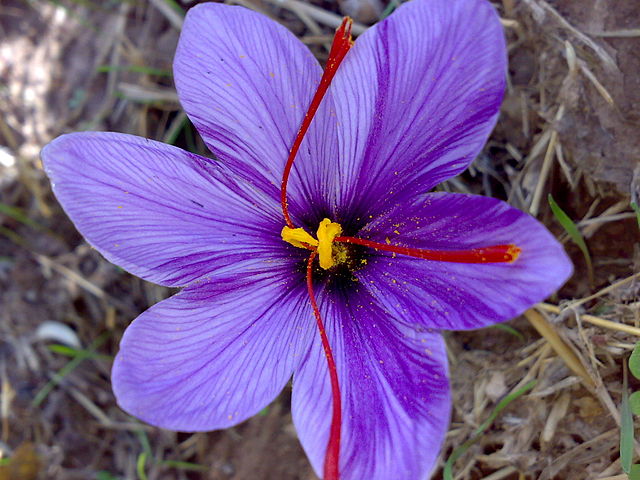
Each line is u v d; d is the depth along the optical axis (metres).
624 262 0.09
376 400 0.07
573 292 0.10
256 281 0.08
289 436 0.11
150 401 0.07
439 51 0.07
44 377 0.12
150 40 0.12
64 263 0.12
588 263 0.09
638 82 0.09
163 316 0.08
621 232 0.09
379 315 0.08
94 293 0.12
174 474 0.12
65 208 0.07
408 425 0.07
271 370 0.08
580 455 0.09
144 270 0.08
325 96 0.08
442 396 0.07
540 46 0.10
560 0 0.10
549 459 0.09
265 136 0.08
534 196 0.10
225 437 0.12
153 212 0.08
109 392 0.12
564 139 0.09
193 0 0.12
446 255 0.07
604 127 0.09
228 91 0.08
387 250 0.08
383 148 0.08
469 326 0.07
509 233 0.07
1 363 0.12
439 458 0.10
